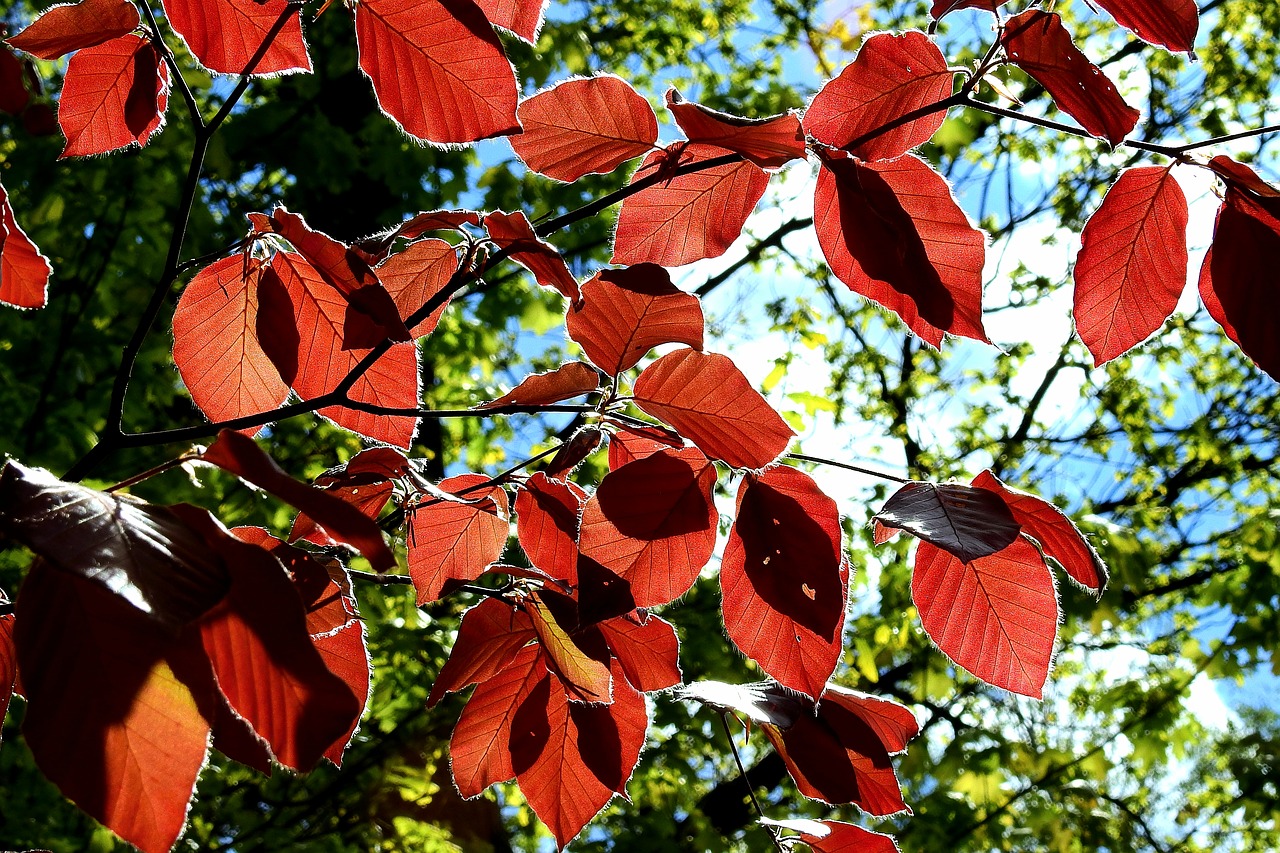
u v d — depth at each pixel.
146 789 0.71
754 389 0.82
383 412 0.84
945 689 4.19
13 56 0.96
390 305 0.81
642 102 0.85
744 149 0.81
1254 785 4.23
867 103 0.85
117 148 0.88
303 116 3.15
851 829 0.87
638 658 0.88
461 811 3.40
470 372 3.83
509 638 0.90
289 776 3.02
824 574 0.82
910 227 0.81
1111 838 4.09
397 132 3.35
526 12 0.83
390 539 0.96
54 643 0.70
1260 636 3.84
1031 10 0.80
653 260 0.89
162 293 0.83
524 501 0.89
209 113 3.12
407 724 3.12
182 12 0.85
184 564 0.69
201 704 0.71
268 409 0.91
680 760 3.43
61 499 0.69
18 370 2.56
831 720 0.88
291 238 0.81
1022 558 0.82
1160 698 4.06
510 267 3.46
